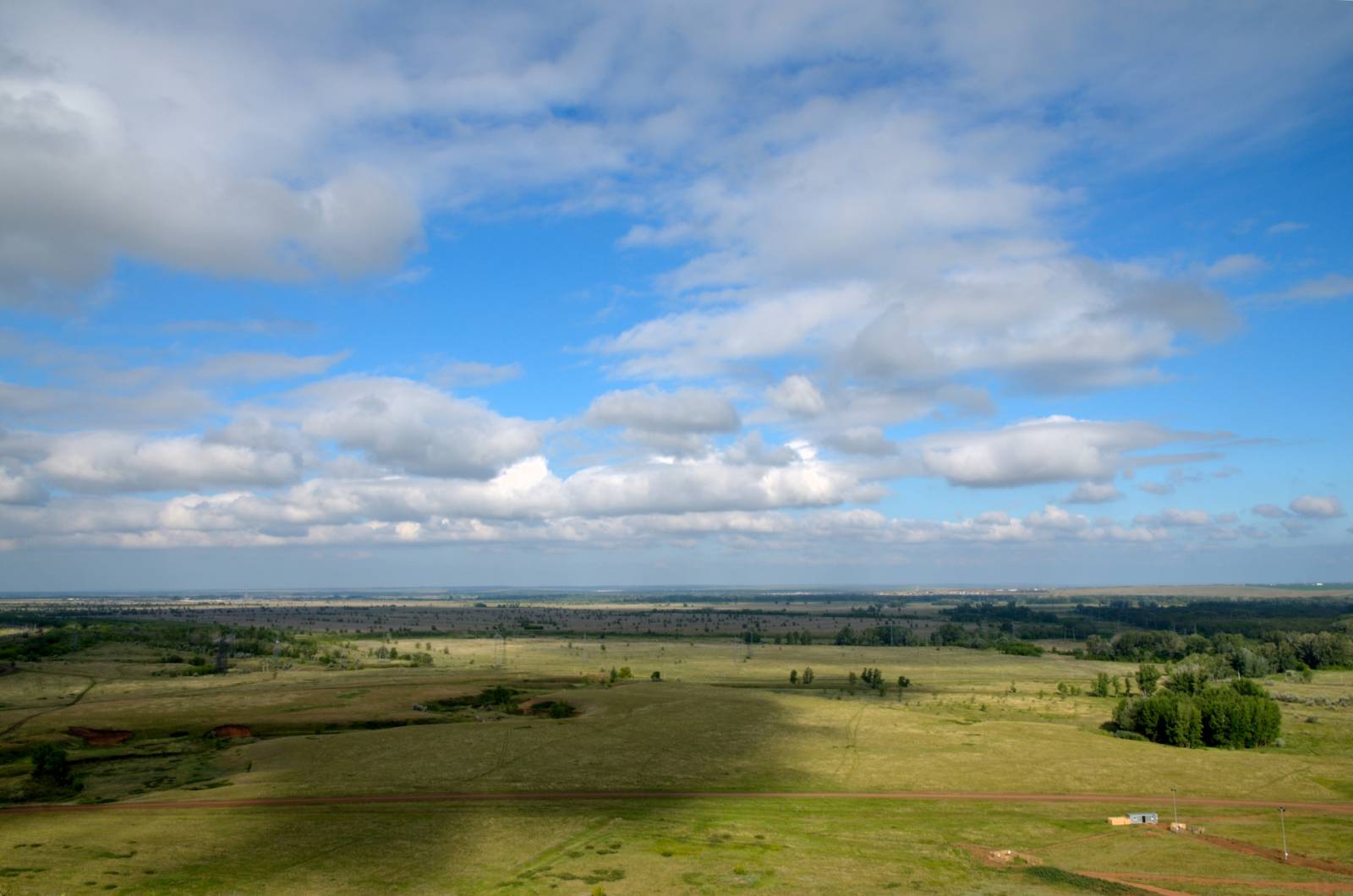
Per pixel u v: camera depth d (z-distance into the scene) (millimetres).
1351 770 110500
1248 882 69000
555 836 77125
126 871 64812
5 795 92250
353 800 89812
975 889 64750
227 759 110812
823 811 89812
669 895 62125
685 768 107438
